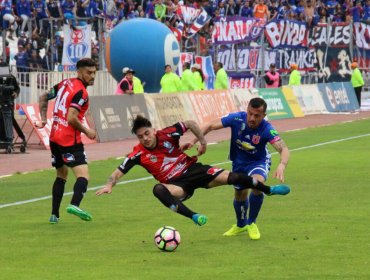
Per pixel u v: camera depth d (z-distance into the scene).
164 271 18.75
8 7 72.75
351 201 28.97
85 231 23.95
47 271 18.88
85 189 24.81
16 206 28.64
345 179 34.91
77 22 74.94
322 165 40.12
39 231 23.98
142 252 20.95
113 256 20.48
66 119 24.97
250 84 79.31
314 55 87.06
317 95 80.50
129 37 68.19
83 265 19.47
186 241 22.38
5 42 66.69
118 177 21.94
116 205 28.77
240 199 22.66
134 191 32.19
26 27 75.06
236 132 22.42
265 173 22.50
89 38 68.62
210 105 63.75
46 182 34.62
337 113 80.62
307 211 26.95
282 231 23.56
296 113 75.19
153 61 68.00
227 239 22.58
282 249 21.11
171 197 21.38
